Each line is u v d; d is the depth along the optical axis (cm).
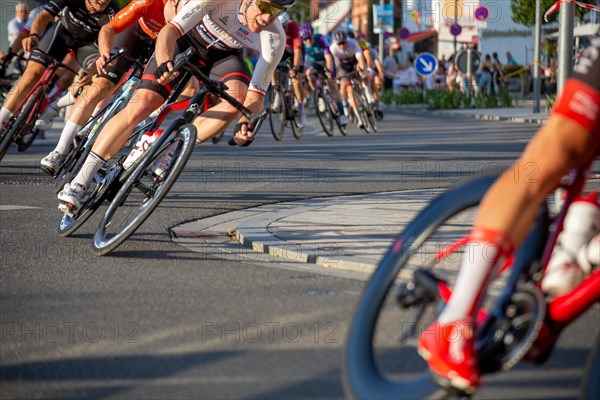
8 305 706
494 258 412
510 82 5766
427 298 433
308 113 4134
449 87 4984
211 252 926
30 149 2097
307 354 575
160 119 954
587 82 416
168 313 679
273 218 1092
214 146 2247
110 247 882
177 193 1357
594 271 443
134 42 1185
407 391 423
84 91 1176
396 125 3322
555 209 476
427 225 435
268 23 878
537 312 428
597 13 3669
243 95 944
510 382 516
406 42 7362
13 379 532
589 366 403
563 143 416
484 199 423
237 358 568
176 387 516
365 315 432
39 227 1066
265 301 716
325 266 860
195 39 941
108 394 505
